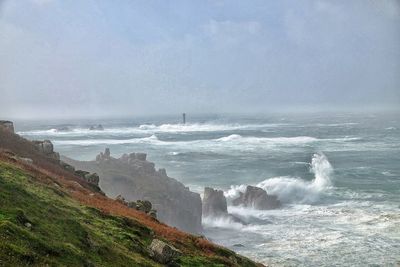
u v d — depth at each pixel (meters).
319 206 65.56
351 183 80.38
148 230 25.55
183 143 165.62
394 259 41.34
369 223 53.97
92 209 24.77
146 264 18.81
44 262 12.80
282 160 111.94
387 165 100.94
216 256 26.12
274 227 55.38
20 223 15.11
